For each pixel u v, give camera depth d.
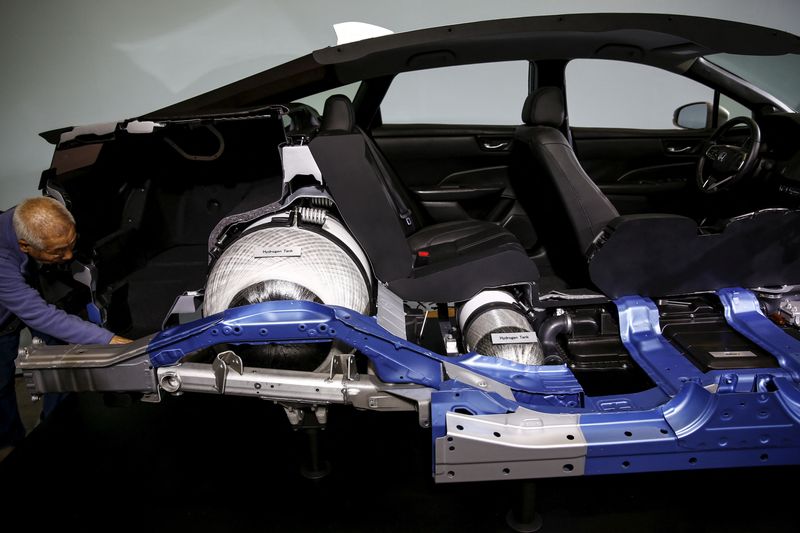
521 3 3.61
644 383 2.40
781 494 2.00
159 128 1.76
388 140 2.80
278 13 3.52
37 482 2.16
